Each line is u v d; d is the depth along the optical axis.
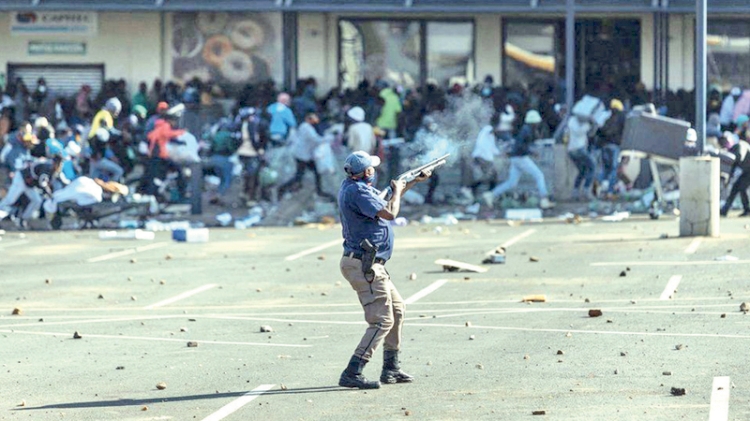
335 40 139.75
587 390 34.66
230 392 35.94
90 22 139.25
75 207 95.88
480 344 43.06
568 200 105.75
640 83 127.00
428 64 140.38
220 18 138.75
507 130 105.75
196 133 105.75
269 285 61.81
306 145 103.75
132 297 58.41
